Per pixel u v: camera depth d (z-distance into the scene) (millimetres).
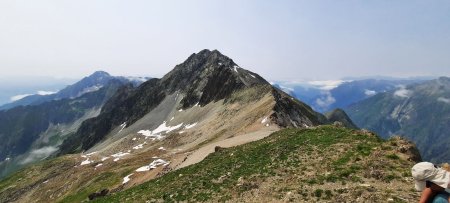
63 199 116750
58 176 166125
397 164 32344
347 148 38219
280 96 152500
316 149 40656
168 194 40844
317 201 27094
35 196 153125
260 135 86562
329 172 32844
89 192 106312
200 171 49062
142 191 50469
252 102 163125
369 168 31828
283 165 38094
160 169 87625
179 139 168875
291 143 46656
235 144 79438
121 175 109125
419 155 35469
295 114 134250
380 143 38156
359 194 26562
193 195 37406
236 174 40000
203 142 125688
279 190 31234
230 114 166125
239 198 32281
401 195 25391
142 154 152375
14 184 190500
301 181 32219
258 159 44125
